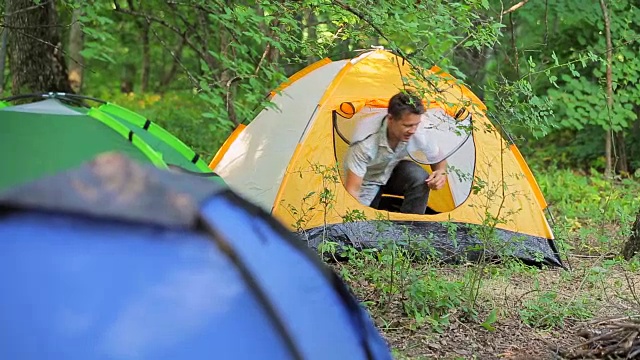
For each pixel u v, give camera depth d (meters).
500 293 5.75
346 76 6.82
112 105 5.31
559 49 12.78
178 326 2.45
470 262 6.11
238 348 2.50
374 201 6.78
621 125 11.72
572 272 6.54
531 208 6.82
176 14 9.47
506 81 5.80
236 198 2.82
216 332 2.49
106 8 7.71
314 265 2.92
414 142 6.79
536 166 13.09
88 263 2.46
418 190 6.77
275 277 2.70
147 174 2.67
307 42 6.43
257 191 6.64
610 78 11.01
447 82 5.74
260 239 2.75
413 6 5.71
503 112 5.77
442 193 7.12
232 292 2.55
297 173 6.52
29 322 2.38
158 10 11.09
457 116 6.61
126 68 21.97
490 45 5.86
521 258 6.64
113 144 4.75
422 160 6.89
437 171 6.77
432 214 6.94
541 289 5.91
